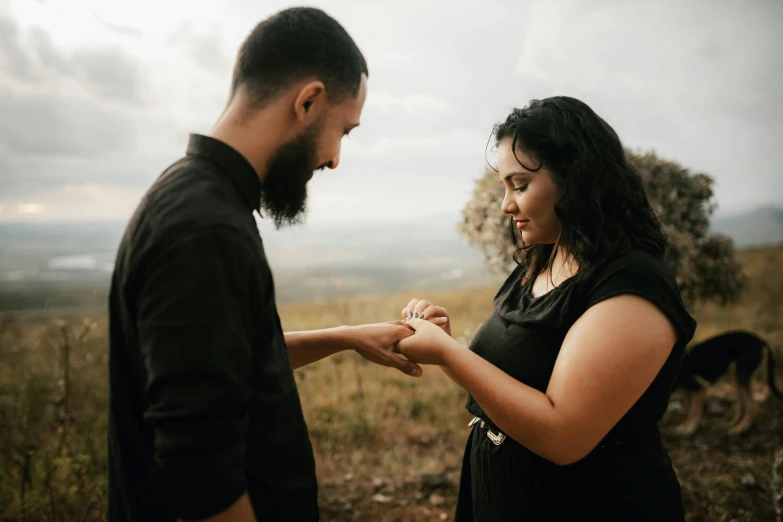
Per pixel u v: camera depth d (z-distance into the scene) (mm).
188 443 846
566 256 1244
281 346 1145
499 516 1305
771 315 8461
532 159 1213
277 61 1031
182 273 877
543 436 1047
